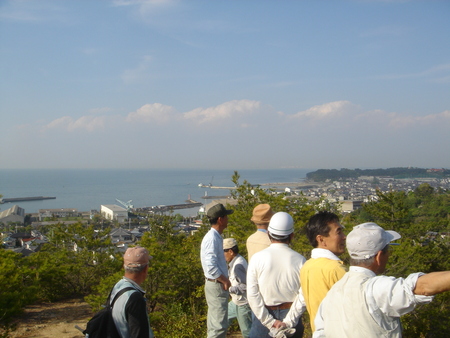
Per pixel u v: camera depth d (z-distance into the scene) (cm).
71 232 1323
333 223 291
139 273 294
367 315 200
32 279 1010
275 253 347
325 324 220
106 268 1184
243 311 459
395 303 191
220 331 425
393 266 899
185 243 1218
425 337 778
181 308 759
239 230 837
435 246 1243
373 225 230
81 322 816
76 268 1168
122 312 273
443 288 178
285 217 355
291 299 342
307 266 287
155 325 748
